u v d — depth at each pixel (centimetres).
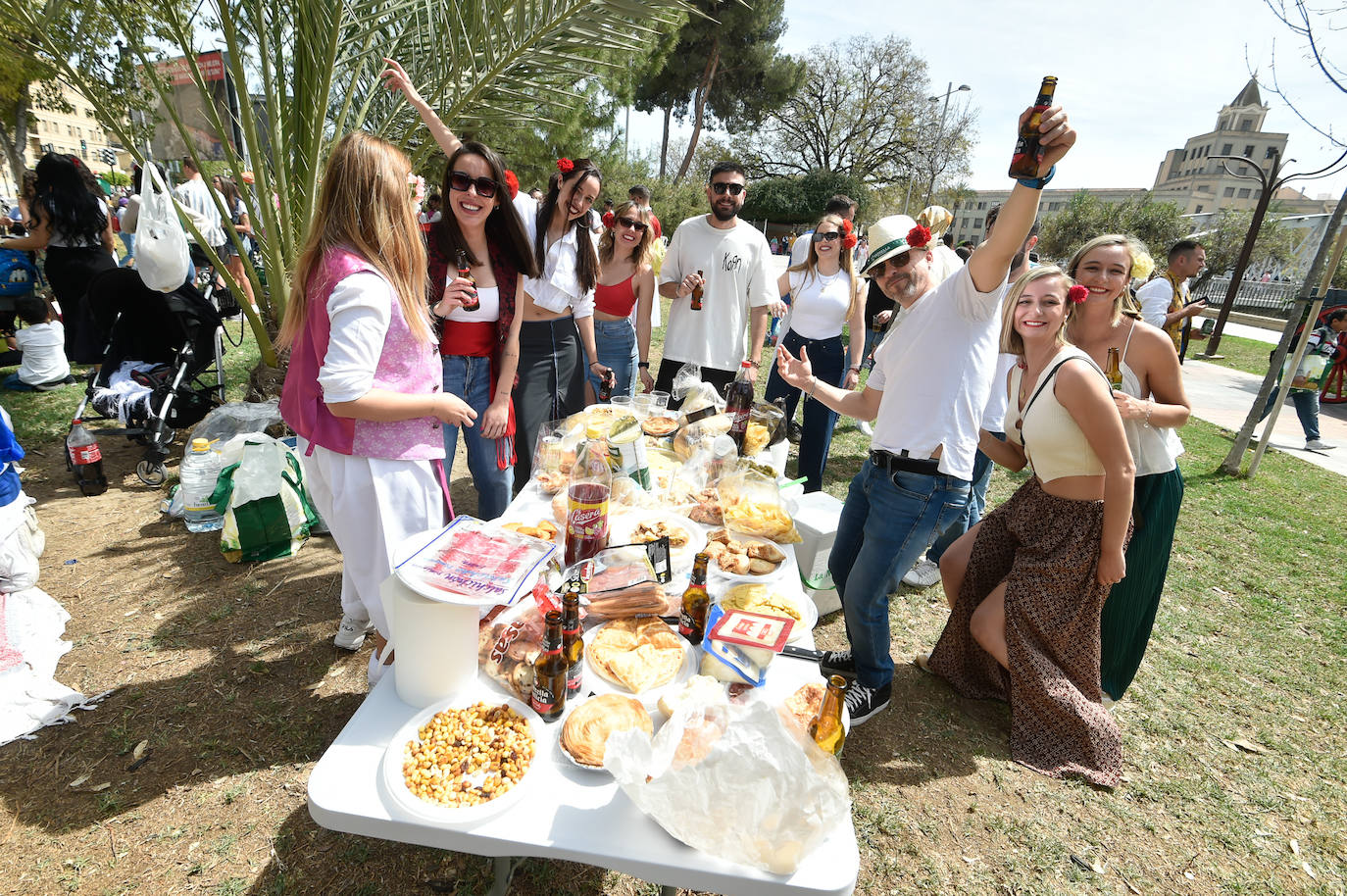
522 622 151
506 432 276
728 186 386
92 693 237
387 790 110
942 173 2952
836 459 539
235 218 708
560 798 112
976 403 204
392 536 192
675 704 129
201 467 352
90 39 412
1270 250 2169
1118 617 263
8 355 582
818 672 148
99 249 486
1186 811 227
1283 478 590
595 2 379
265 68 397
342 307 165
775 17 2744
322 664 260
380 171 171
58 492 386
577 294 345
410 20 435
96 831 187
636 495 224
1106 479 218
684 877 101
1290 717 279
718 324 412
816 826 96
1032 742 245
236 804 198
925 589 364
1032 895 193
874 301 716
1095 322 256
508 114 453
